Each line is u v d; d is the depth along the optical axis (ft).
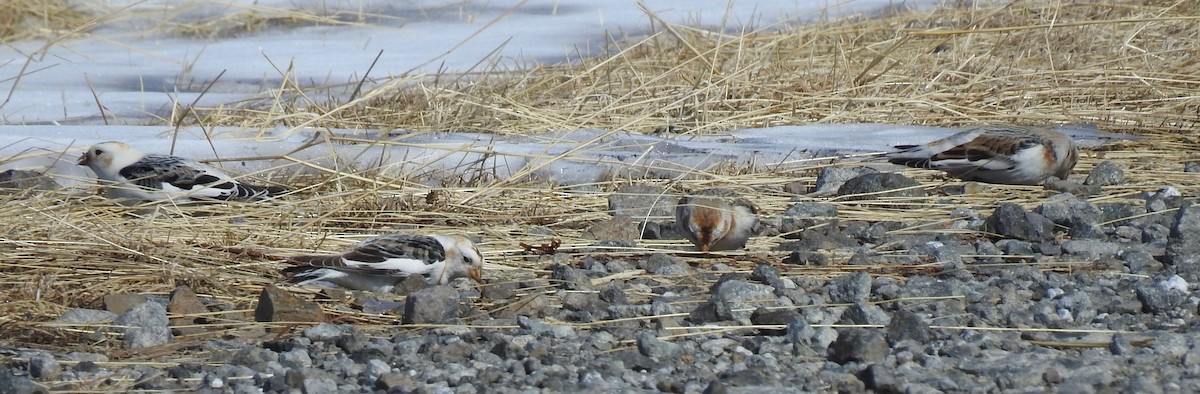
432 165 112.27
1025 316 69.00
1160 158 118.73
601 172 110.63
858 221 95.86
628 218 94.68
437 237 77.71
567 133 123.95
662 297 74.38
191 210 94.73
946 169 106.42
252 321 69.87
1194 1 177.27
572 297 73.67
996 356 62.13
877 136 126.31
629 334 66.80
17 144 114.11
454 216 95.86
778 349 63.98
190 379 59.26
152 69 178.19
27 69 176.86
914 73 151.74
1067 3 180.34
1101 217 93.97
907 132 128.47
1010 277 78.38
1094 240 87.61
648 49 168.96
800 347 63.62
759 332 67.62
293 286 76.38
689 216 84.84
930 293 73.46
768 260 83.61
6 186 100.07
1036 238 89.20
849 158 116.06
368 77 165.48
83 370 60.85
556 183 108.17
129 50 195.00
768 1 218.59
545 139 123.95
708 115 135.23
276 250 84.23
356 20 217.36
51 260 79.61
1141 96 140.87
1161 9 172.04
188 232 88.22
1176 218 84.48
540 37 196.34
